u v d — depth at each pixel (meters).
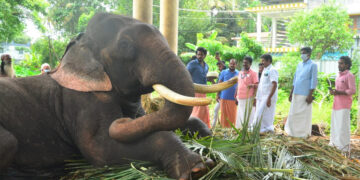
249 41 21.58
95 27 3.04
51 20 32.47
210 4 43.03
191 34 36.91
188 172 2.46
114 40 2.90
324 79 15.98
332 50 20.23
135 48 2.80
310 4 26.64
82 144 2.84
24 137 2.92
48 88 3.10
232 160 2.74
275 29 30.20
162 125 2.56
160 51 2.72
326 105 12.95
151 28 2.88
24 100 2.99
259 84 6.95
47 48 30.41
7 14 19.95
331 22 19.19
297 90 6.74
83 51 3.05
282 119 9.92
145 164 2.65
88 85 2.90
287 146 3.47
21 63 27.67
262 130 6.71
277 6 28.02
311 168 3.01
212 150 2.93
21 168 2.96
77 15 35.91
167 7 7.62
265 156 3.15
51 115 3.04
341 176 3.12
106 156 2.73
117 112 2.91
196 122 3.63
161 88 2.57
